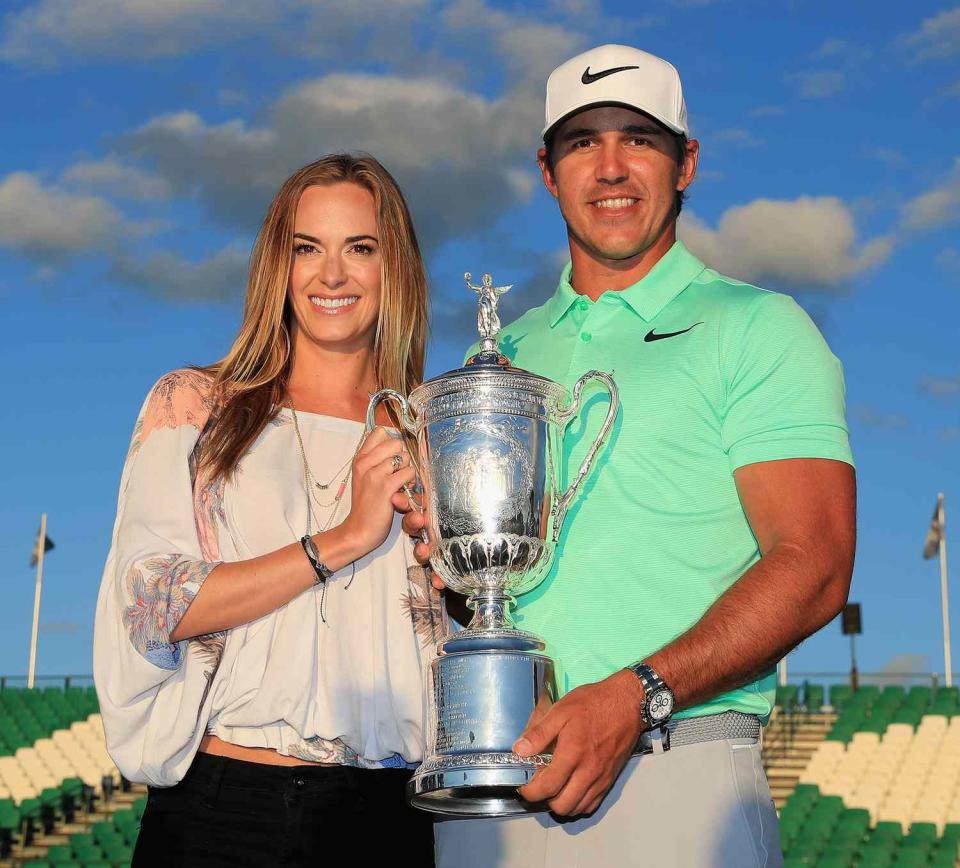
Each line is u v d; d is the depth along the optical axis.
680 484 3.01
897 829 17.78
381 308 3.38
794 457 2.91
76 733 22.33
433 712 2.90
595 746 2.63
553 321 3.34
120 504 3.18
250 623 3.07
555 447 3.04
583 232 3.21
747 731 2.99
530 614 3.07
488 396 2.98
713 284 3.21
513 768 2.71
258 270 3.33
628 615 2.98
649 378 3.07
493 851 3.08
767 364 2.98
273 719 3.03
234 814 3.01
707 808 2.88
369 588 3.21
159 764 3.00
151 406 3.23
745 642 2.71
